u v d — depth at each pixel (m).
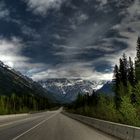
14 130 25.70
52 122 42.22
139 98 38.00
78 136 19.88
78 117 53.47
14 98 169.62
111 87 78.56
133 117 29.73
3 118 49.81
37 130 25.75
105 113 43.69
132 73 77.56
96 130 26.11
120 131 18.61
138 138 14.75
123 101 33.16
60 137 19.06
